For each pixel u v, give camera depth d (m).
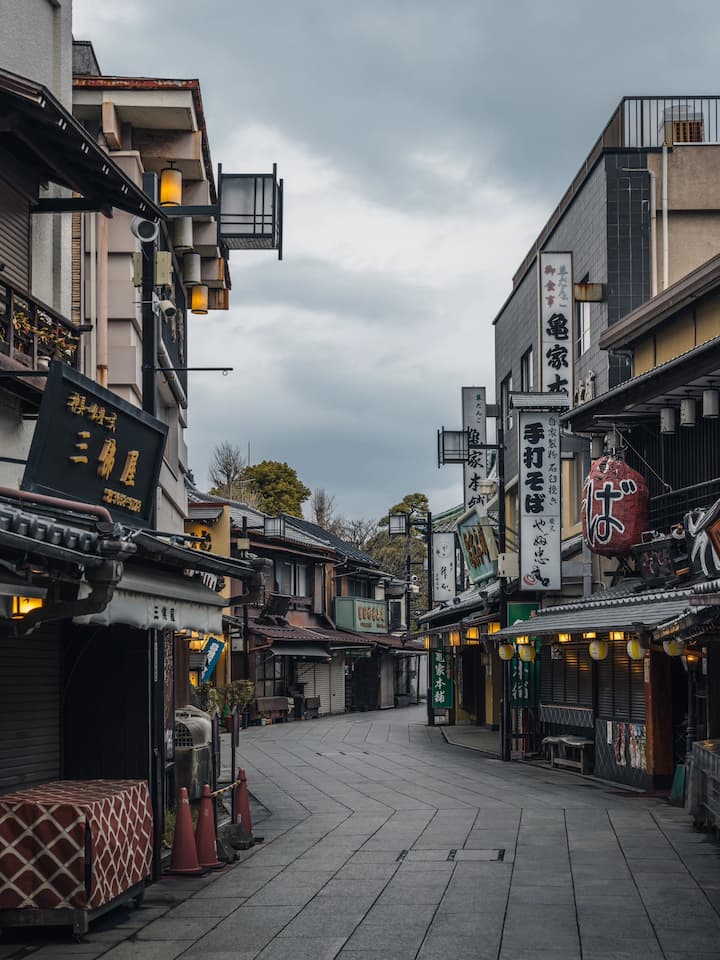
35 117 10.84
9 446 11.38
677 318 21.83
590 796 19.23
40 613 8.16
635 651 17.97
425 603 73.25
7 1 13.12
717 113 26.38
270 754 29.22
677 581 19.89
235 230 14.78
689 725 17.42
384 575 58.38
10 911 9.38
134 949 9.10
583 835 14.57
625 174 25.67
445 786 21.27
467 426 38.25
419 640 61.25
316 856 13.45
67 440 10.36
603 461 22.31
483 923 9.76
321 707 48.50
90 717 12.27
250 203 14.80
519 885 11.39
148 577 11.23
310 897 11.02
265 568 13.62
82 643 12.38
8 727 11.08
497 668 37.16
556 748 25.39
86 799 9.84
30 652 11.60
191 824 12.43
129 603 10.25
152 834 11.98
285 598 43.75
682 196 25.52
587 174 27.20
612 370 24.80
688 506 20.56
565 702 24.89
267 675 43.38
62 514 8.57
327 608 51.16
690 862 12.53
